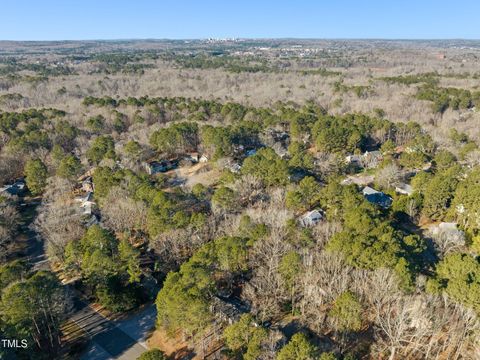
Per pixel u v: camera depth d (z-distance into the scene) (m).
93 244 65.38
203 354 49.91
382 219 69.75
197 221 71.12
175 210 76.06
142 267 69.25
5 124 132.75
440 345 46.84
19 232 86.25
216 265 59.47
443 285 51.41
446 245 64.50
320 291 53.84
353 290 52.31
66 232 74.44
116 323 58.06
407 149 118.38
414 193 83.19
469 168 97.00
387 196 90.00
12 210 86.56
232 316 54.34
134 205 79.25
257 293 57.03
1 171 109.31
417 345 45.06
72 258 66.56
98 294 60.16
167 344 53.06
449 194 78.31
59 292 54.69
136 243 76.75
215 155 114.81
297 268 56.09
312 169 104.62
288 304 56.75
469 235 69.00
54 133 128.62
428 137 120.00
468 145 109.75
